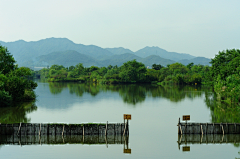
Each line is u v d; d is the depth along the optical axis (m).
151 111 63.19
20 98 78.19
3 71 81.19
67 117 54.97
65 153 33.12
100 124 39.12
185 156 32.41
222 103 76.31
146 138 39.69
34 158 31.48
